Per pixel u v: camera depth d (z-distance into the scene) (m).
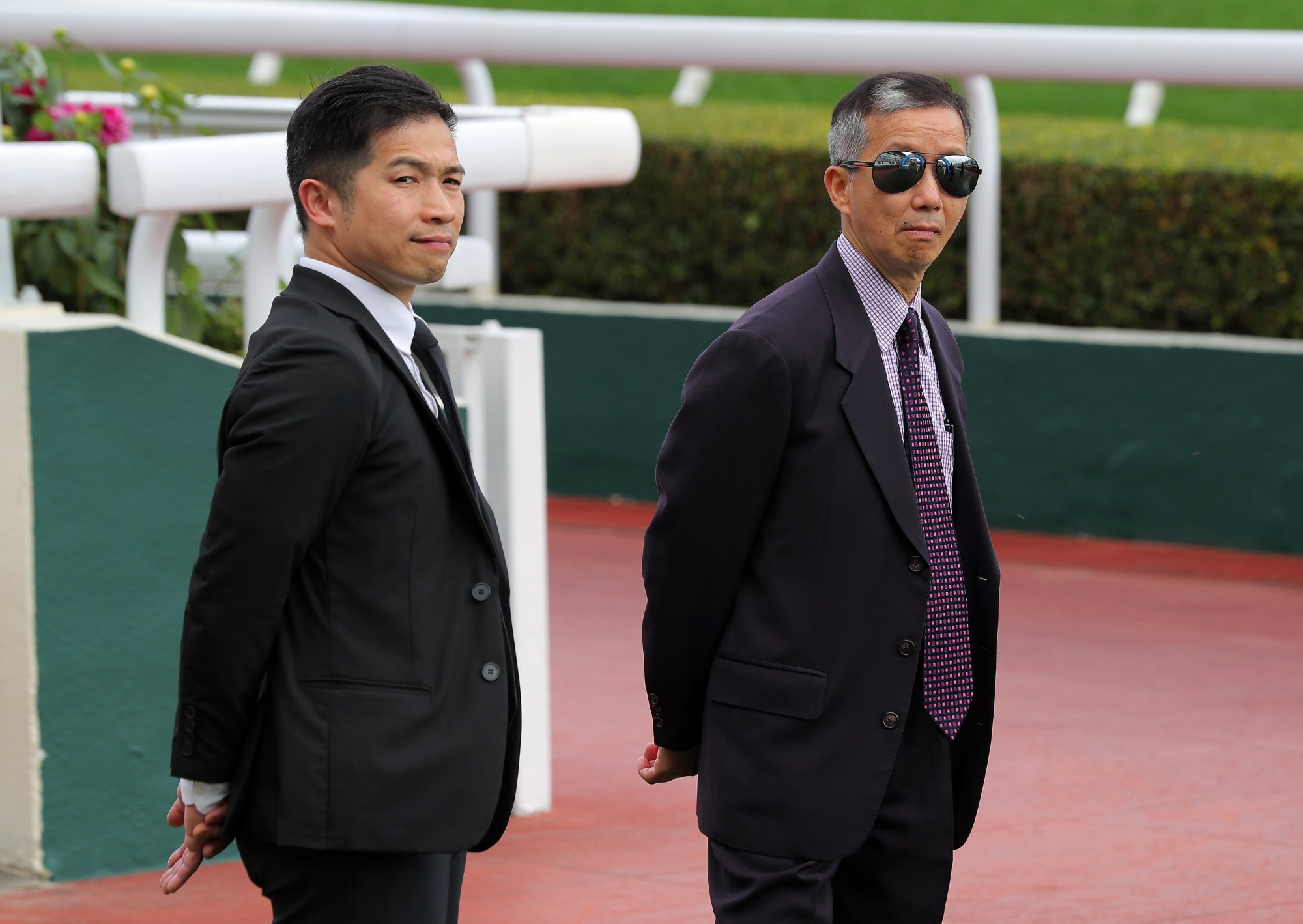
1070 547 27.05
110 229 16.09
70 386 13.68
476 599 8.98
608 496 30.94
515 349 15.87
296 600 8.71
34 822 13.95
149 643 14.25
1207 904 14.09
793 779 9.49
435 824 8.73
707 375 9.55
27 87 16.47
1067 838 15.60
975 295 28.02
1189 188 27.56
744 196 30.75
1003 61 26.67
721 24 27.98
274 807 8.67
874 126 9.60
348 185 8.79
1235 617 23.28
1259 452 26.22
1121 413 27.03
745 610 9.71
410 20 27.73
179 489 14.23
